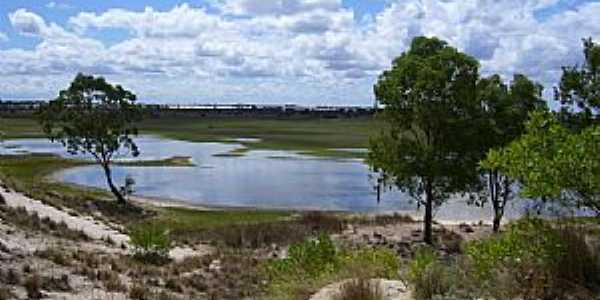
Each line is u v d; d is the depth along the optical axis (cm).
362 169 8319
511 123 3725
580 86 1970
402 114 3791
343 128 19350
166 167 8412
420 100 3700
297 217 4581
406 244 3488
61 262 2042
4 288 1580
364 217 4544
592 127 804
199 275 2303
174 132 16938
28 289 1627
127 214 4869
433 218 4662
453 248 3384
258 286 2019
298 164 8919
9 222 2564
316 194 6191
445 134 3741
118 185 6606
